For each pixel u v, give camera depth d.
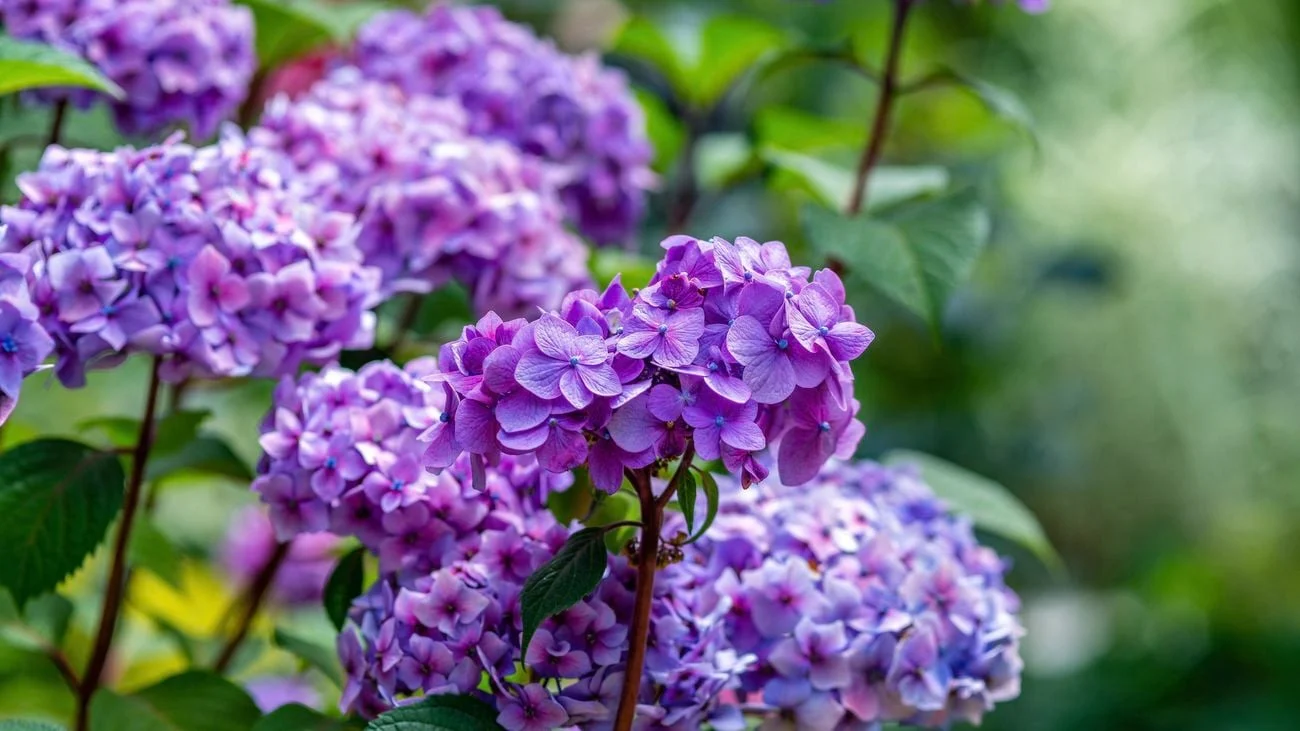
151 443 1.45
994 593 1.42
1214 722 2.77
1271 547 3.11
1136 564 3.12
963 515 1.51
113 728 1.44
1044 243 2.97
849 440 1.31
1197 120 3.24
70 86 1.51
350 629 1.36
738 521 1.38
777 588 1.36
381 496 1.36
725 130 2.26
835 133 1.80
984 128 3.10
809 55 1.66
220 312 1.38
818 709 1.35
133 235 1.37
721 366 1.27
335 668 1.49
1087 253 2.92
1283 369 3.09
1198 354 3.05
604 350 1.26
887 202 1.69
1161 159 3.14
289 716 1.40
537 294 1.51
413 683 1.33
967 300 2.85
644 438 1.26
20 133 1.61
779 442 1.31
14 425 1.61
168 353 1.38
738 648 1.36
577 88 1.65
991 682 1.39
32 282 1.35
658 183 1.69
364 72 1.67
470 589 1.33
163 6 1.53
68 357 1.36
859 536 1.40
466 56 1.65
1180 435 3.04
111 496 1.41
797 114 1.78
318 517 1.37
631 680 1.31
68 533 1.40
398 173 1.50
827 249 1.53
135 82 1.52
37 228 1.38
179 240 1.38
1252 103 3.32
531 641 1.31
